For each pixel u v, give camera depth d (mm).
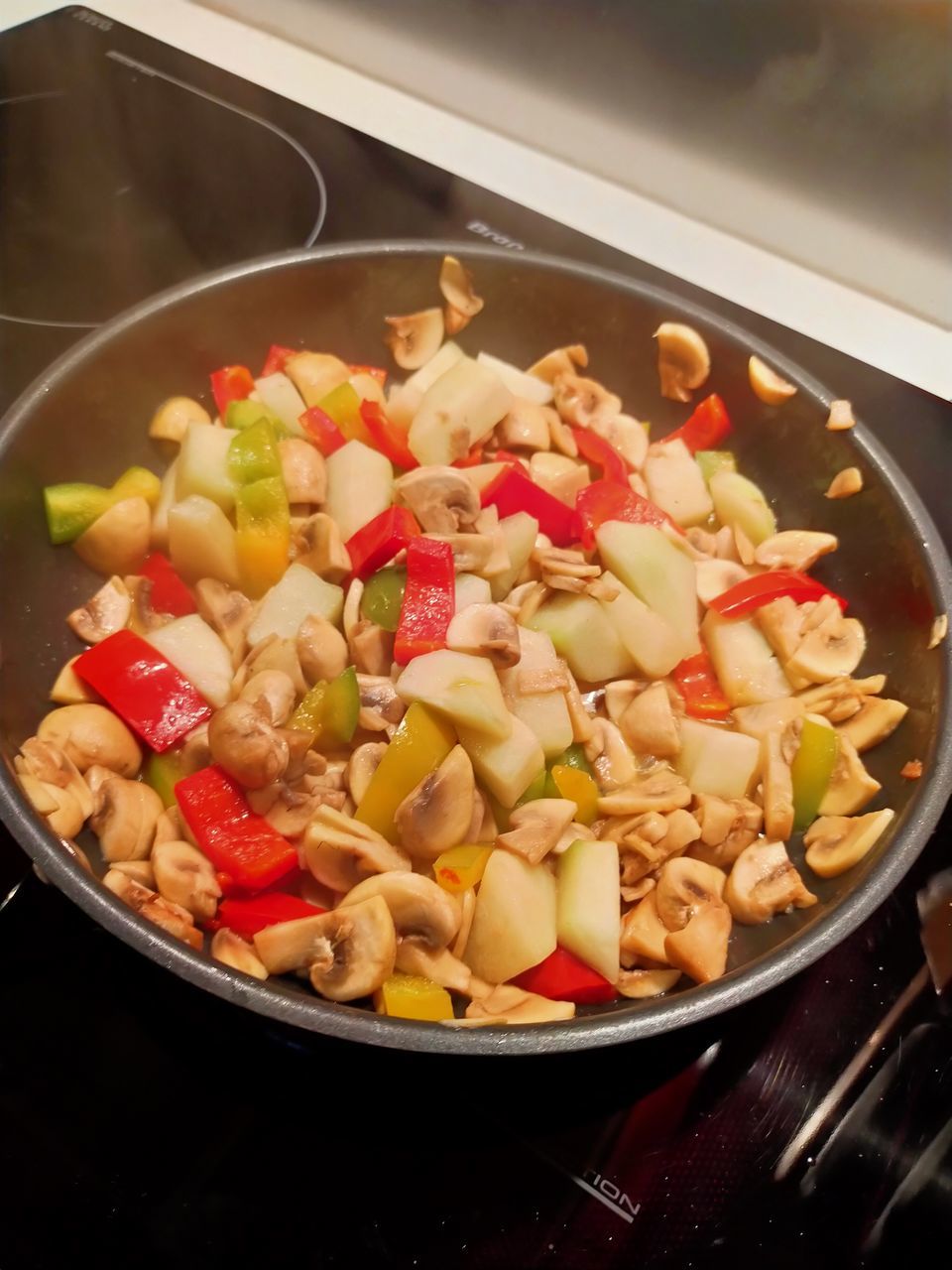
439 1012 307
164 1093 303
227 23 549
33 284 442
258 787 333
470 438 417
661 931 331
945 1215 295
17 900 323
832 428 392
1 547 356
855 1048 316
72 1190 290
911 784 338
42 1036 308
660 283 467
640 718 365
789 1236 292
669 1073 311
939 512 403
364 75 537
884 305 474
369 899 309
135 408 409
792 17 441
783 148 473
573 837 343
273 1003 268
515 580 396
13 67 508
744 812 349
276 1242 286
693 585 396
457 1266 285
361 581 386
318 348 447
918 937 331
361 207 476
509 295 438
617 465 427
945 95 431
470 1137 300
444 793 327
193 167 484
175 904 321
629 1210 293
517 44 495
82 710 353
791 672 381
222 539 384
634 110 491
